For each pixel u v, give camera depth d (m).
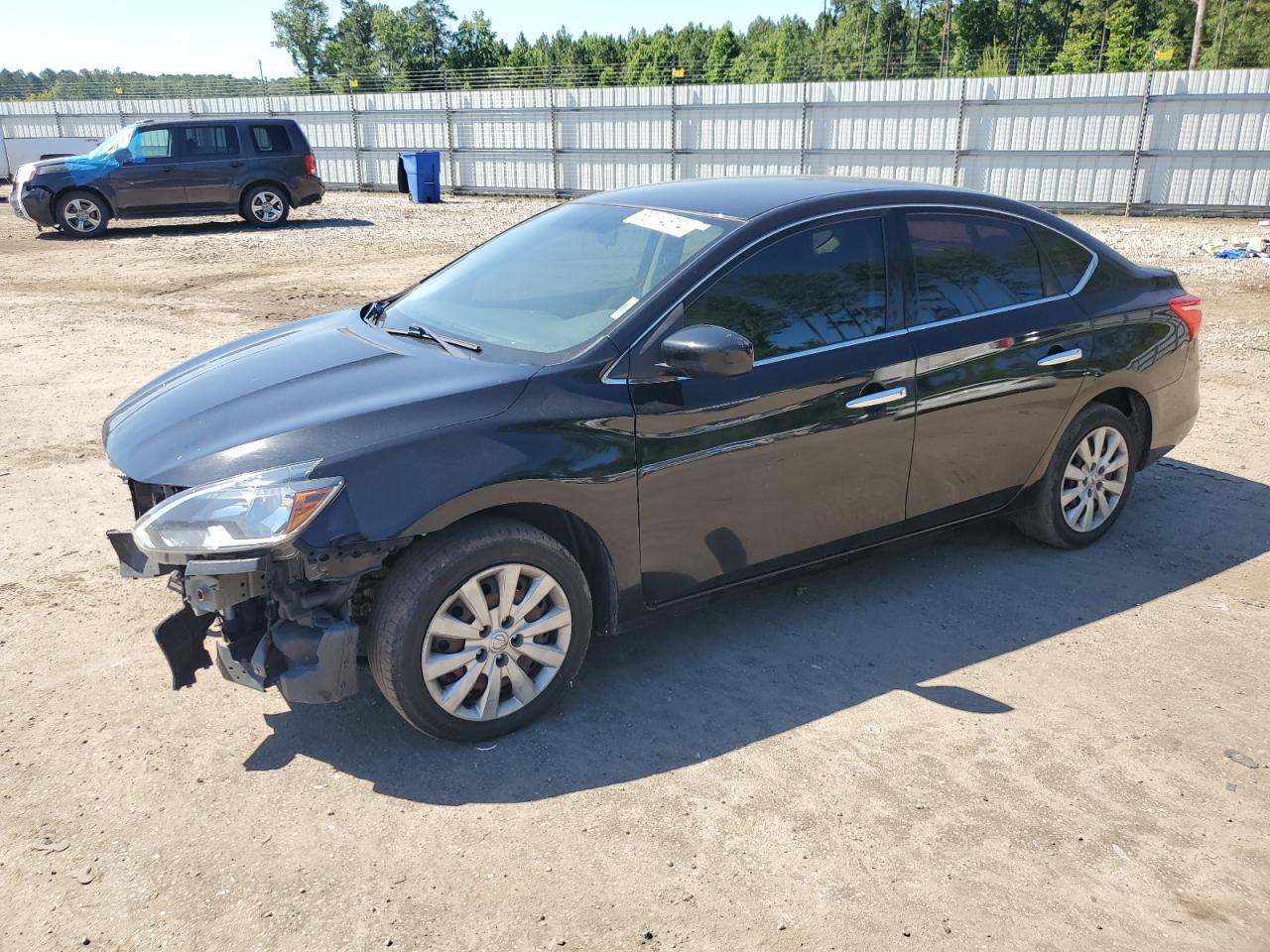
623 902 2.58
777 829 2.85
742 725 3.37
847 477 3.78
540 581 3.19
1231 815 2.93
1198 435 6.50
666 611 3.56
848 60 63.75
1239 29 52.22
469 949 2.43
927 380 3.87
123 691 3.53
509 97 26.02
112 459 3.25
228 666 3.03
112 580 4.40
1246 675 3.69
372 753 3.20
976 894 2.61
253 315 10.36
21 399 7.26
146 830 2.83
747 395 3.46
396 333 3.76
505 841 2.80
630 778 3.08
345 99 28.16
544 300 3.69
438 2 71.19
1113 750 3.23
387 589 3.01
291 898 2.58
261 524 2.79
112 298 11.45
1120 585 4.41
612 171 25.52
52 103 31.30
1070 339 4.30
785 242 3.65
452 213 21.36
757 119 23.61
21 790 2.99
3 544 4.75
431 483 2.94
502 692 3.29
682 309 3.41
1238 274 12.94
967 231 4.14
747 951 2.42
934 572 4.54
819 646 3.89
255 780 3.05
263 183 18.14
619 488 3.25
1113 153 20.61
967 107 21.58
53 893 2.59
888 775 3.10
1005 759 3.18
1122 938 2.47
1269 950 2.44
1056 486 4.52
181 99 30.22
